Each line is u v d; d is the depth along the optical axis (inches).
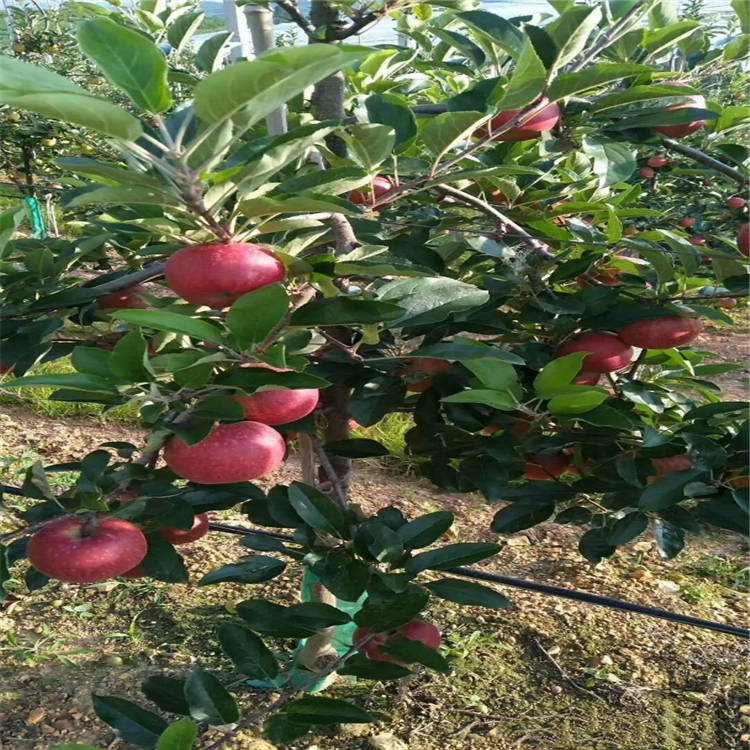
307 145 17.9
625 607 36.2
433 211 38.5
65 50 119.0
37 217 116.1
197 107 14.4
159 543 24.4
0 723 40.7
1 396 81.4
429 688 43.9
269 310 18.0
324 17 30.0
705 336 108.7
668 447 26.2
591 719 41.6
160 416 20.5
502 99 24.1
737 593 54.1
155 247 24.3
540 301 27.0
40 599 51.9
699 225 50.7
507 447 27.3
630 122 29.3
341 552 23.7
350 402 27.5
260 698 42.3
